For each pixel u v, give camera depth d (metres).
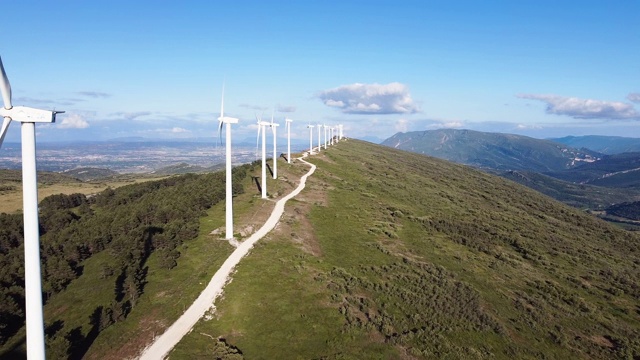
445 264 60.94
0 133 24.16
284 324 37.94
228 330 36.03
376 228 71.75
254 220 65.00
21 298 41.00
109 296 40.31
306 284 45.78
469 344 39.34
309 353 34.62
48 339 32.41
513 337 42.44
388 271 54.19
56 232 63.97
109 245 54.75
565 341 42.53
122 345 32.91
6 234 59.69
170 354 31.83
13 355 32.69
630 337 45.84
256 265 47.69
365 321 40.09
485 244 72.81
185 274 45.53
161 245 53.28
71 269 47.41
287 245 56.12
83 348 32.38
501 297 51.81
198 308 38.59
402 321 41.56
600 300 55.81
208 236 56.84
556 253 73.25
